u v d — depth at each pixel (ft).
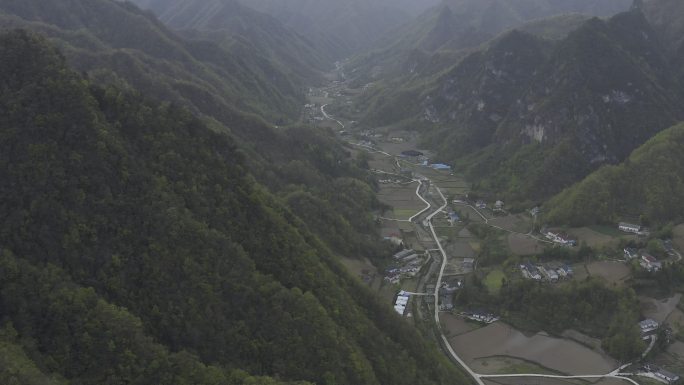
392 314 443.32
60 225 318.45
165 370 285.84
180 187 380.78
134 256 331.98
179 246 346.74
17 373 237.04
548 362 478.18
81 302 287.07
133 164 366.22
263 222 410.11
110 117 386.11
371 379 351.25
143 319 311.47
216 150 443.73
